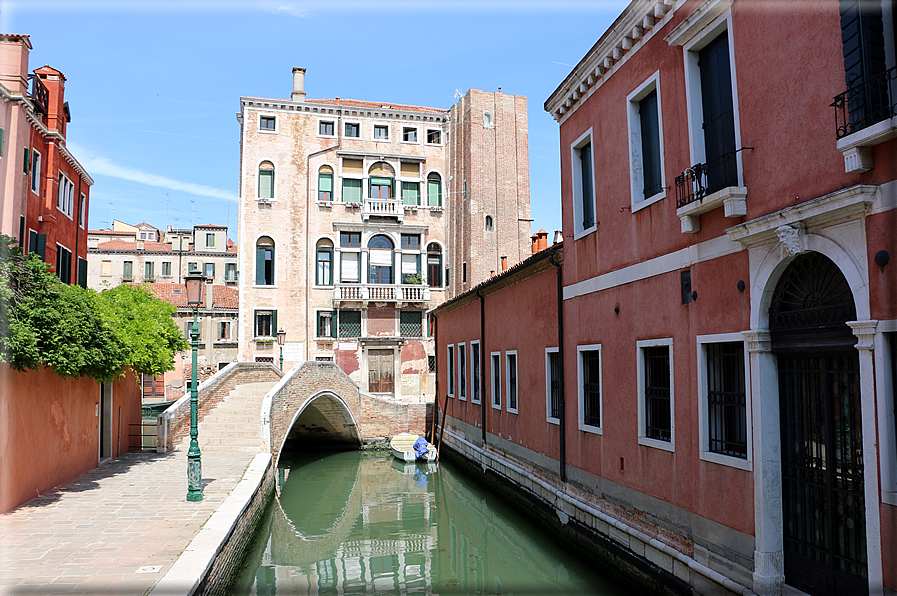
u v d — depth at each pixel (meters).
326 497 17.62
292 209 31.41
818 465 5.95
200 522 8.98
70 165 18.23
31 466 10.31
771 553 6.28
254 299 30.61
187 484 11.80
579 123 10.98
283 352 30.55
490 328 16.91
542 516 12.56
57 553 7.48
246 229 30.83
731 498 6.84
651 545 8.36
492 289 16.61
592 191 10.81
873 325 5.09
